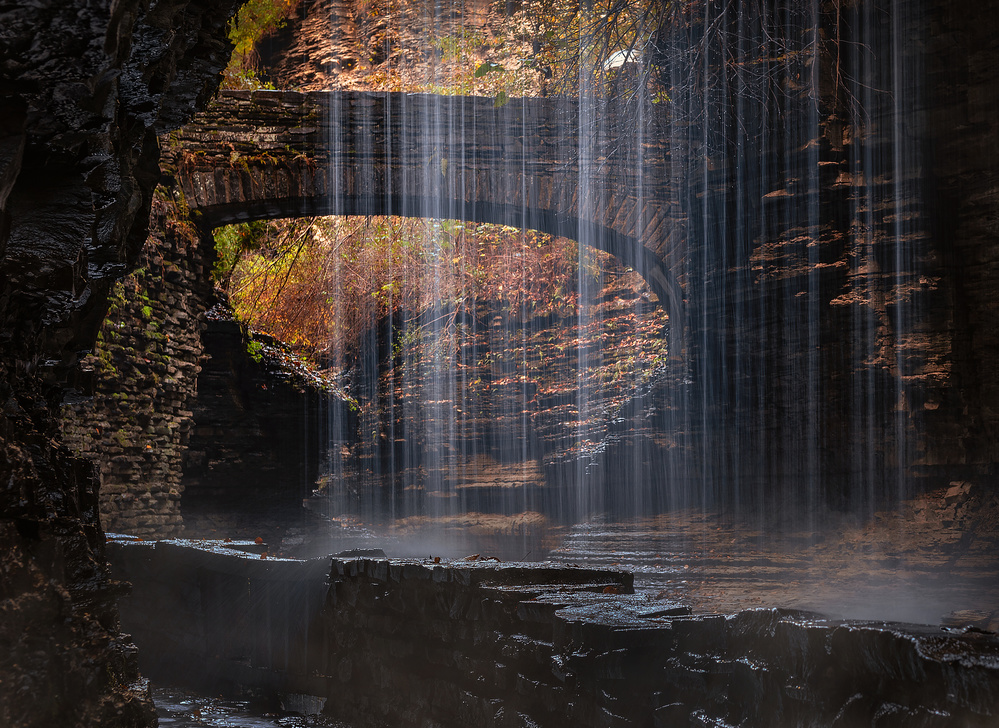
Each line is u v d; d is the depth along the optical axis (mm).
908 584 9391
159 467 10695
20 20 1510
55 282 2273
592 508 16406
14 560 2070
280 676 5398
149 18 1992
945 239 11211
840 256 11812
